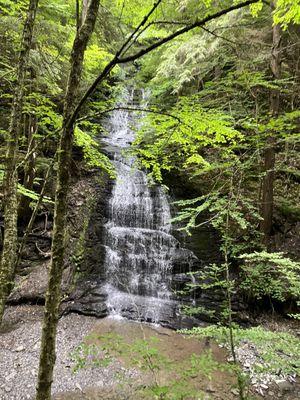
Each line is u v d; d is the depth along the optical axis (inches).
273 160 267.3
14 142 88.9
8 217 87.4
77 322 229.0
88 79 211.2
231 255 259.1
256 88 241.3
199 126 95.7
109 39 248.5
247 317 248.2
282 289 229.9
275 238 301.0
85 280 277.0
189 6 205.8
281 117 110.7
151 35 239.1
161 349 201.9
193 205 347.6
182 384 91.7
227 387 162.6
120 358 184.7
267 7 269.6
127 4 144.6
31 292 248.1
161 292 282.5
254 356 196.1
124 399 154.6
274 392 164.7
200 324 239.3
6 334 205.8
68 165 68.7
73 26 230.2
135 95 428.5
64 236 69.1
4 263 83.2
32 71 187.8
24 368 174.7
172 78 366.3
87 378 168.9
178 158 198.1
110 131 454.3
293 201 327.9
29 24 89.9
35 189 303.0
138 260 305.9
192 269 299.7
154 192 368.2
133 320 241.0
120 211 341.4
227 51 262.4
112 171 193.8
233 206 120.7
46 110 141.8
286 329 239.8
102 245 306.8
